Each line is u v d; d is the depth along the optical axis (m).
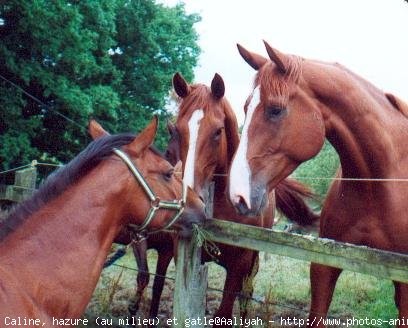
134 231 2.66
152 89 18.86
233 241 2.86
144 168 2.48
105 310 4.68
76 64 13.29
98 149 2.42
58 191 2.36
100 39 15.31
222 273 7.06
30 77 12.91
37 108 14.20
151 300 5.25
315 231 4.86
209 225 2.99
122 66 18.33
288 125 2.76
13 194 5.50
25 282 2.14
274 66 2.83
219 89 3.64
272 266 7.78
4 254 2.18
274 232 2.66
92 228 2.34
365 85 2.99
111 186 2.38
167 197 2.57
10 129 12.53
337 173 3.32
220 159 3.74
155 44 18.45
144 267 4.55
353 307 5.41
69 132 15.12
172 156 3.79
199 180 3.44
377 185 2.78
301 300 5.79
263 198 2.76
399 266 2.18
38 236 2.25
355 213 2.90
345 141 2.84
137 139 2.44
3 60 12.22
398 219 2.77
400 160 2.84
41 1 12.23
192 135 3.49
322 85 2.80
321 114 2.82
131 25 18.11
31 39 12.60
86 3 14.24
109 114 15.16
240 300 4.08
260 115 2.78
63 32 12.80
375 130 2.77
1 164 12.53
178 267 3.03
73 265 2.27
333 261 2.40
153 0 18.75
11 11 12.14
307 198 4.78
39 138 14.90
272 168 2.79
